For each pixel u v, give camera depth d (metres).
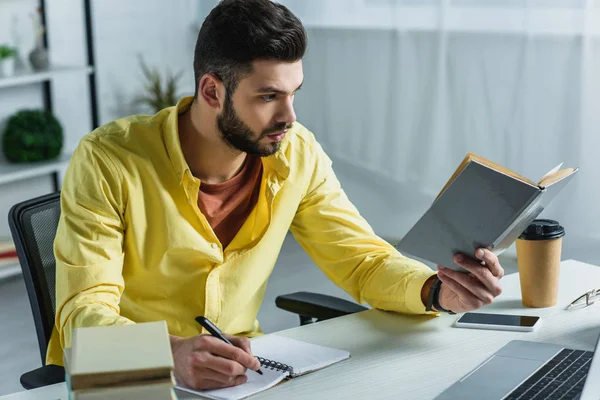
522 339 1.40
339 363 1.33
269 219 1.62
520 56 3.52
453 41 3.73
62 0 4.20
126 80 4.52
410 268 1.59
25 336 3.18
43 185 4.21
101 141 1.52
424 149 3.94
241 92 1.42
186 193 1.52
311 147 1.72
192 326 1.59
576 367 1.25
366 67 4.09
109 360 0.95
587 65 3.36
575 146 3.45
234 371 1.21
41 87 4.15
